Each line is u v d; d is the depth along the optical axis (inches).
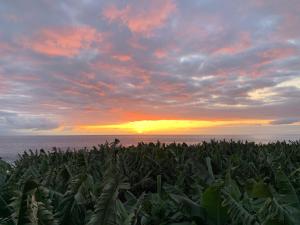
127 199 292.7
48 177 311.4
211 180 333.7
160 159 457.7
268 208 197.6
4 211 233.3
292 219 191.5
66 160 491.8
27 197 170.9
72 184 242.1
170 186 293.3
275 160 445.1
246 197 248.5
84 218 216.7
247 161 490.3
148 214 256.7
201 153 538.9
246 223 196.5
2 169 395.5
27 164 429.1
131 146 615.5
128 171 409.4
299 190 278.8
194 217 235.9
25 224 164.7
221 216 230.2
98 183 289.3
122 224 175.8
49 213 156.9
